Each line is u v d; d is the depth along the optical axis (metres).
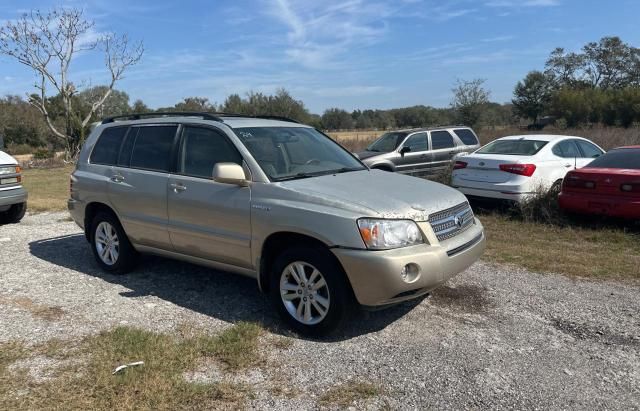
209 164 4.80
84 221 6.06
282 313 4.27
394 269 3.70
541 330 4.23
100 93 36.50
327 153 5.28
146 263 6.24
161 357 3.69
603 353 3.82
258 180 4.38
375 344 3.99
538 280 5.50
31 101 29.64
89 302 4.92
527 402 3.17
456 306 4.77
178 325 4.34
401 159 12.55
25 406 3.10
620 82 74.56
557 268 5.91
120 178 5.51
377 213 3.83
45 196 12.94
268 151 4.69
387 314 4.59
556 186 8.95
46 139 41.44
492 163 9.06
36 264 6.30
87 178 5.88
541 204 8.59
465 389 3.32
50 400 3.16
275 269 4.27
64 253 6.85
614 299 4.92
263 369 3.58
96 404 3.12
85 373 3.49
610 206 7.46
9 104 43.47
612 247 6.86
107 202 5.64
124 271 5.80
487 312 4.62
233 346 3.87
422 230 3.94
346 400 3.20
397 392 3.29
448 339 4.08
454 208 4.40
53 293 5.19
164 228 5.09
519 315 4.55
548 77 75.25
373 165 12.06
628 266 5.94
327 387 3.35
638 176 7.23
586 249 6.79
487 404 3.15
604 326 4.30
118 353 3.74
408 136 12.91
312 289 4.09
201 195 4.71
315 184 4.31
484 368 3.60
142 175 5.29
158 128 5.40
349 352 3.85
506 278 5.57
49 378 3.43
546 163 9.02
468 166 9.48
